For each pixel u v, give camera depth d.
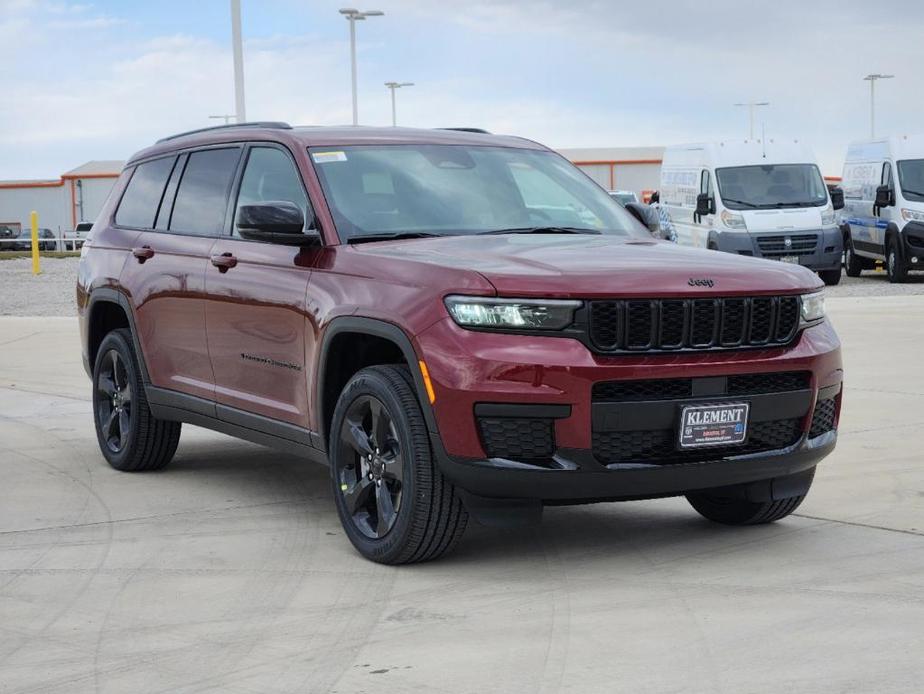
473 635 4.11
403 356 5.27
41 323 17.05
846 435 7.77
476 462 4.60
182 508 6.21
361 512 5.18
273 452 7.82
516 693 3.56
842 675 3.63
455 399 4.60
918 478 6.50
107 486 6.78
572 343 4.55
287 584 4.80
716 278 4.77
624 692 3.54
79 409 9.62
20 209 50.03
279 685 3.69
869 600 4.40
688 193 25.09
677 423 4.64
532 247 5.18
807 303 5.00
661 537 5.47
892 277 23.88
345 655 3.95
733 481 4.86
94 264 7.40
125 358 7.02
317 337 5.30
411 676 3.73
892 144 24.17
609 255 4.99
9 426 8.83
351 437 5.12
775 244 23.00
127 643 4.12
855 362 11.36
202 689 3.68
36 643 4.15
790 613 4.27
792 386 4.93
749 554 5.11
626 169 52.16
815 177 23.72
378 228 5.51
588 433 4.54
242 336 5.92
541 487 4.57
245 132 6.41
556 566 4.99
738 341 4.78
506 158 6.27
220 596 4.66
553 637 4.07
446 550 4.96
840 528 5.52
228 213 6.25
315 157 5.81
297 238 5.45
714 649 3.90
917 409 8.69
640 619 4.24
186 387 6.48
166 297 6.57
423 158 6.02
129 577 4.94
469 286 4.63
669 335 4.66
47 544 5.50
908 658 3.77
